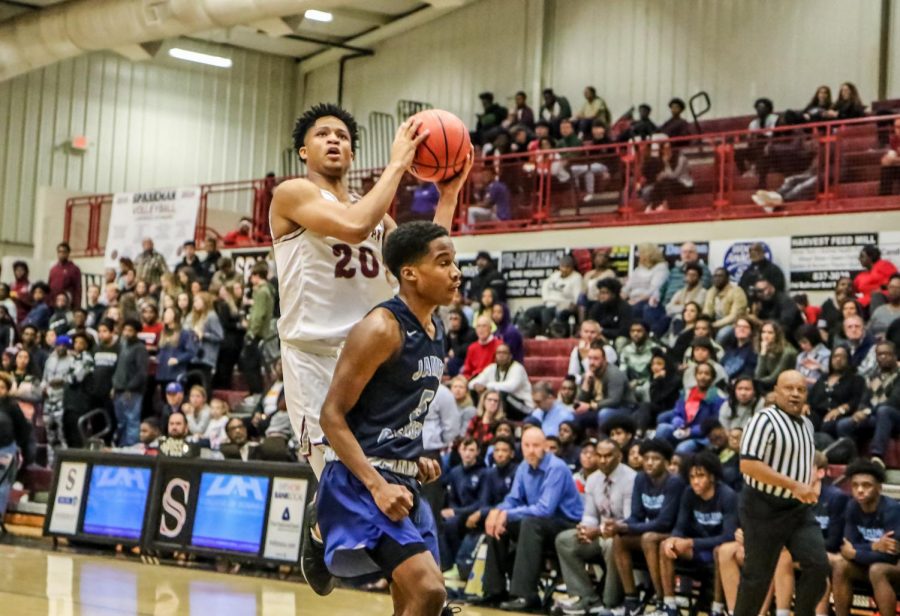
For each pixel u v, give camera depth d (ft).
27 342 60.18
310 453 15.92
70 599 28.43
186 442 41.96
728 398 36.73
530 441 33.30
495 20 78.28
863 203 48.01
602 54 72.90
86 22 67.97
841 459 35.06
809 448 25.64
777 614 28.30
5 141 81.51
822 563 25.46
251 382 55.72
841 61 62.54
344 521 14.08
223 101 89.81
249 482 37.45
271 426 45.16
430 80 81.97
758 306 44.62
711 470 29.99
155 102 87.35
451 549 34.83
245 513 37.29
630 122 64.95
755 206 50.80
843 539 28.78
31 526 50.52
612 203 55.93
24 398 56.80
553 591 33.06
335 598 31.30
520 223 57.82
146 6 64.44
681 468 31.30
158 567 37.01
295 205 15.24
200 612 27.30
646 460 31.42
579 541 31.91
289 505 36.37
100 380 54.08
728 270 49.67
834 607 28.68
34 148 82.64
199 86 88.99
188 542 38.34
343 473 14.23
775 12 65.36
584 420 40.29
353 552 14.29
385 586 33.96
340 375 13.85
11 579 31.89
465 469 36.14
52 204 78.84
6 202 81.30
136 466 40.68
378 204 14.89
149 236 70.13
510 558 33.37
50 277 70.74
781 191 50.44
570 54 74.64
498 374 43.98
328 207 15.02
